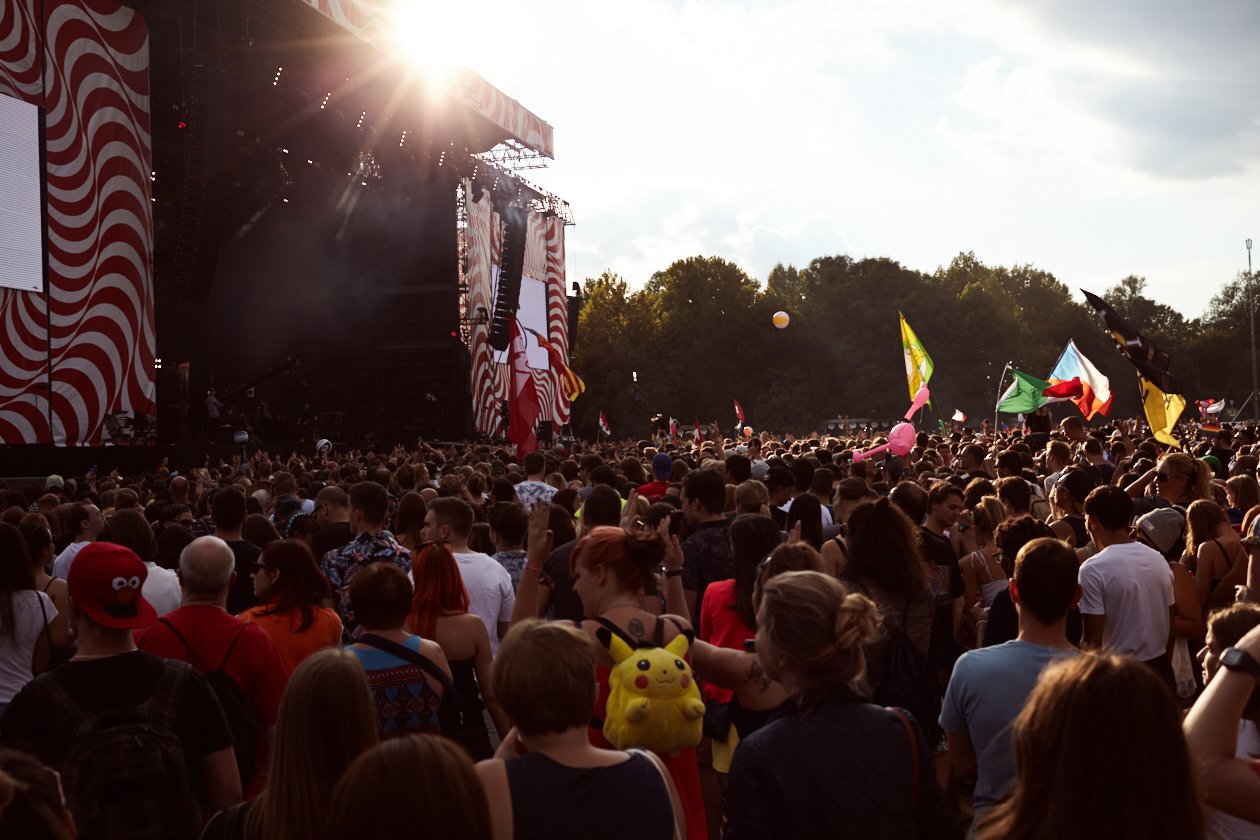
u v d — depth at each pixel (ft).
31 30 79.61
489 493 39.75
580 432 253.65
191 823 11.30
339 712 9.41
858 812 9.20
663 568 18.21
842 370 286.25
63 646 17.13
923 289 302.04
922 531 19.30
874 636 9.90
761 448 55.62
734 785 9.57
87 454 76.33
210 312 138.21
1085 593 17.07
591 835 8.67
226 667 13.64
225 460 90.12
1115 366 349.20
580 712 8.98
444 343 140.15
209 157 94.94
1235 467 34.60
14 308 77.92
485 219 144.05
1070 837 6.62
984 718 11.55
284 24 108.78
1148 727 6.59
